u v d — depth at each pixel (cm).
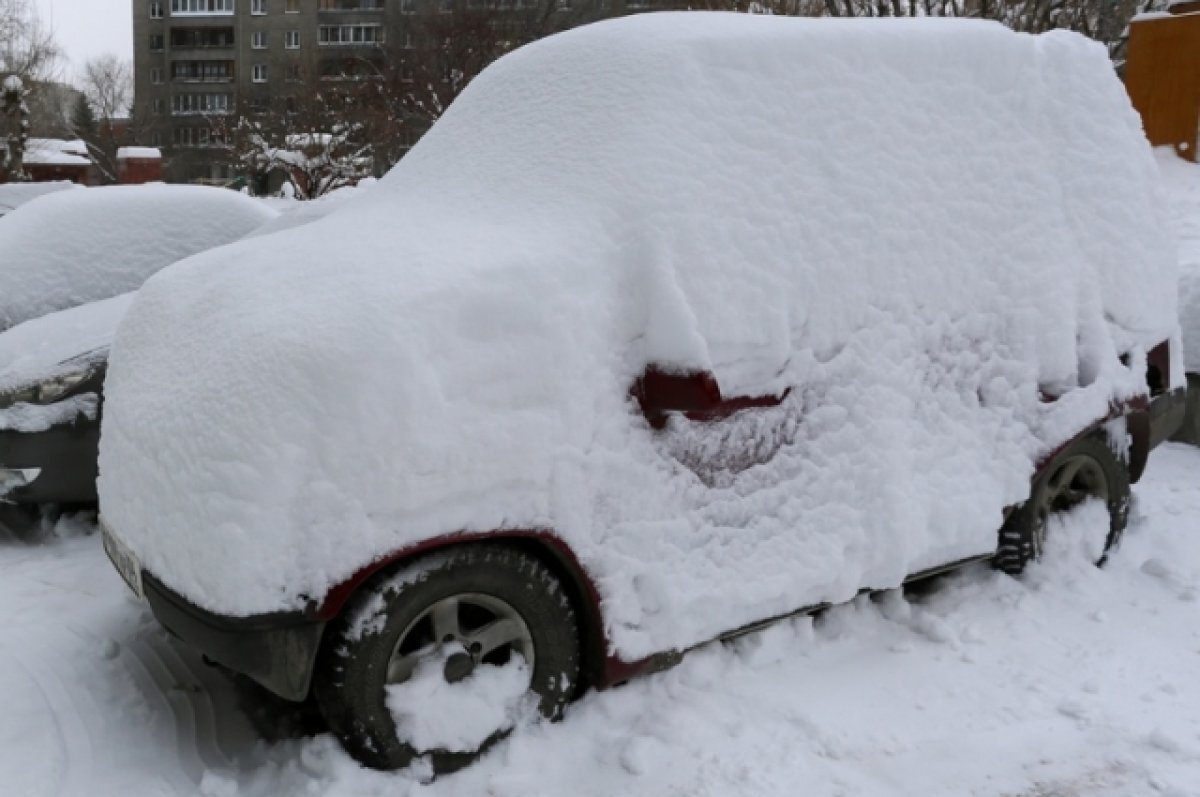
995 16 1917
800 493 329
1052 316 397
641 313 301
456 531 271
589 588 293
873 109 361
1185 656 361
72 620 403
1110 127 438
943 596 402
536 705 296
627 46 350
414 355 264
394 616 272
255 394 263
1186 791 284
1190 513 495
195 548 264
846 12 2003
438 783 280
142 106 8231
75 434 483
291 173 2903
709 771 289
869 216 349
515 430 277
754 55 344
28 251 660
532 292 284
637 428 301
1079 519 427
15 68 4075
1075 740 310
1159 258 446
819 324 334
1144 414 441
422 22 3394
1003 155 394
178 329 316
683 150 317
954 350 372
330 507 257
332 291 280
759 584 314
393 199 372
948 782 289
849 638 364
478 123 382
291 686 267
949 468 364
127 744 315
